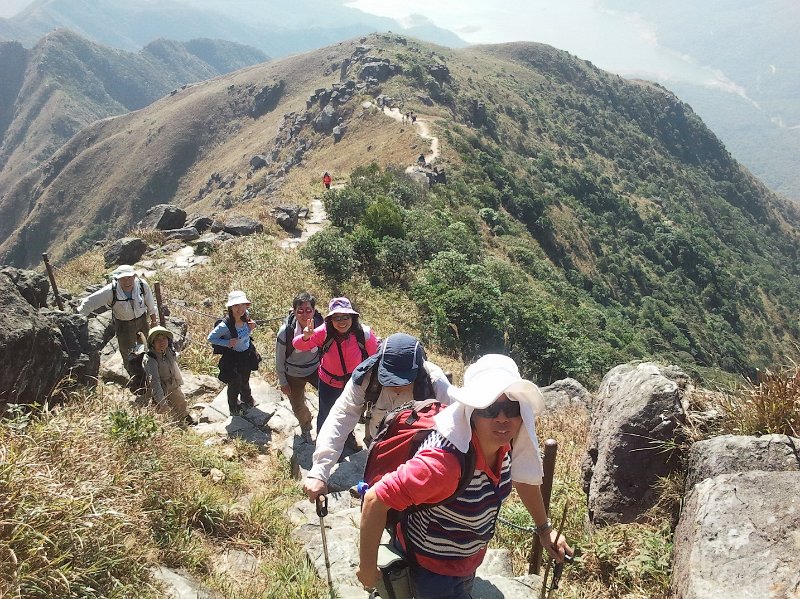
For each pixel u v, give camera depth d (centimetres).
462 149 8600
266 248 2206
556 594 380
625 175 14625
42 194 19288
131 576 369
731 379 519
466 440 224
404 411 254
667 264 10438
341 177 4544
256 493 616
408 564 257
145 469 500
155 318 891
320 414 608
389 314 2111
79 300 1125
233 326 797
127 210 17362
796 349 476
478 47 19838
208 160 17225
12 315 587
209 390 941
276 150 13150
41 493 352
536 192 8956
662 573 407
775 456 389
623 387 531
